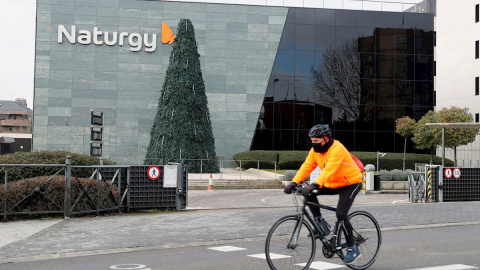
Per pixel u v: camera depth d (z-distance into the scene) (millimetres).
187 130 32594
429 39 42938
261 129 40562
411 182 18594
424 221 11734
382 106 41875
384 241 8914
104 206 13117
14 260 7547
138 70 39188
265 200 19594
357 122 41406
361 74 41812
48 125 38000
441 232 10102
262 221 11977
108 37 38969
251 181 27719
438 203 17125
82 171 13859
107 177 13484
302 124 40875
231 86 40469
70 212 12109
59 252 8125
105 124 38625
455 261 7055
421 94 42438
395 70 42219
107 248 8484
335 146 6105
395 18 42531
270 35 41062
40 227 10719
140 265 7086
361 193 23125
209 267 6852
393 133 41844
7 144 113312
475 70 41406
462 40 42906
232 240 9398
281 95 40844
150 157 33344
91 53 38656
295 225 6117
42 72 38062
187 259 7512
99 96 38656
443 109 38344
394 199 20031
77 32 38594
